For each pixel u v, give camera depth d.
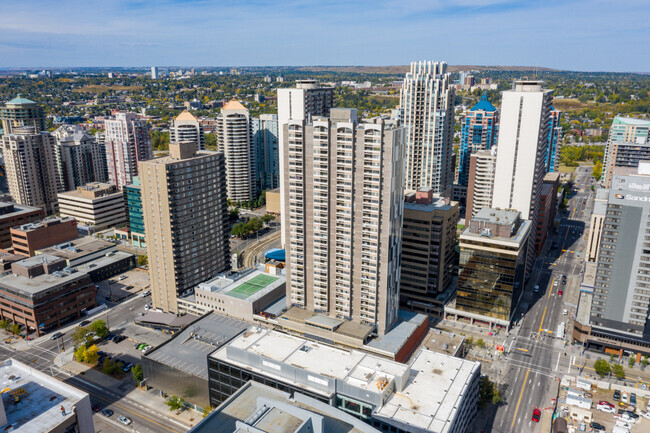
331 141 193.12
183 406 188.25
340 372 151.38
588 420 177.25
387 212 190.38
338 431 129.25
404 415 135.50
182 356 191.62
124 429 174.88
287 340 170.62
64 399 121.06
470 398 158.00
